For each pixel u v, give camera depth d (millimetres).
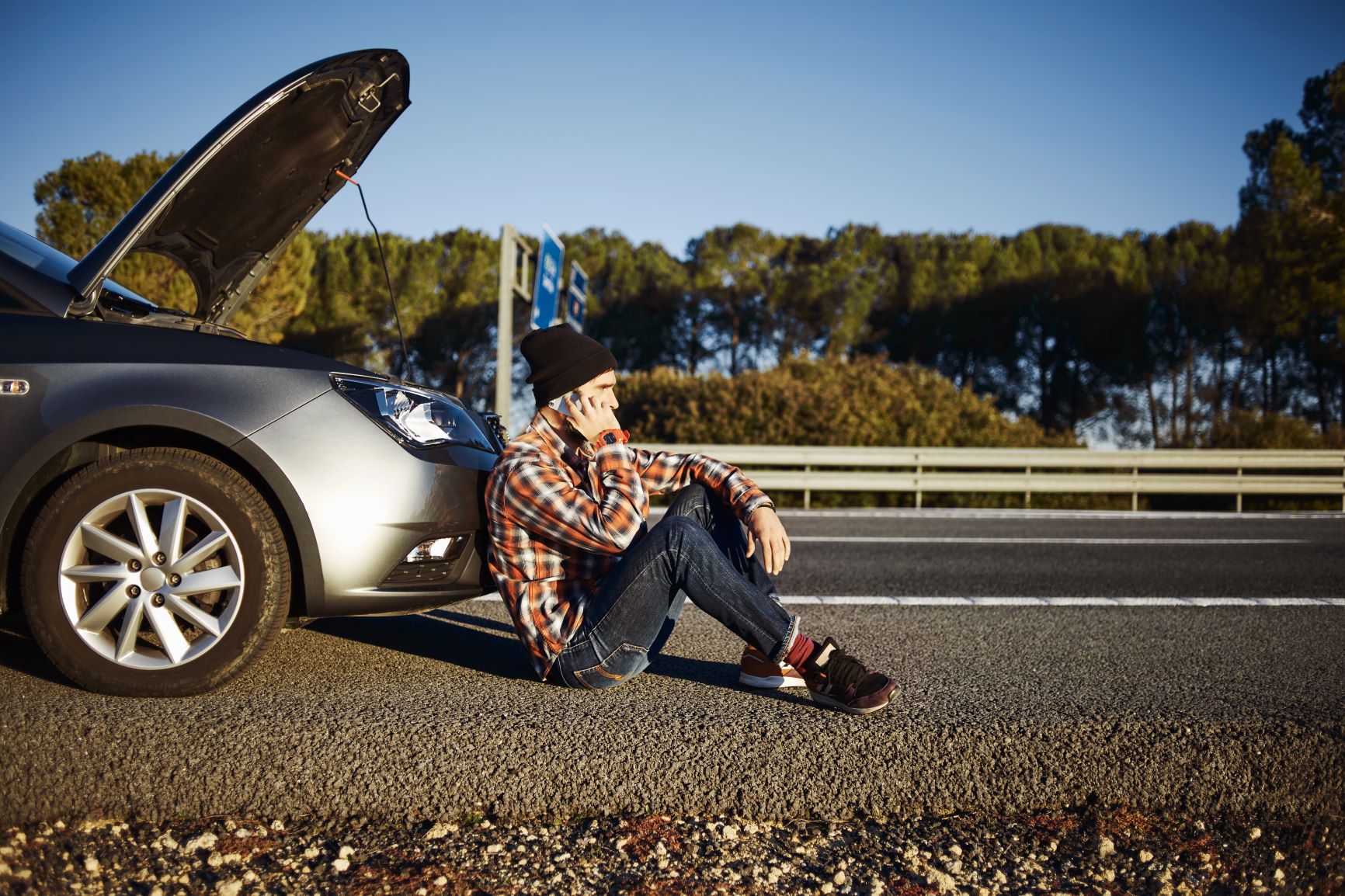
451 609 4105
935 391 16031
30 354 2512
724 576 2469
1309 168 27016
